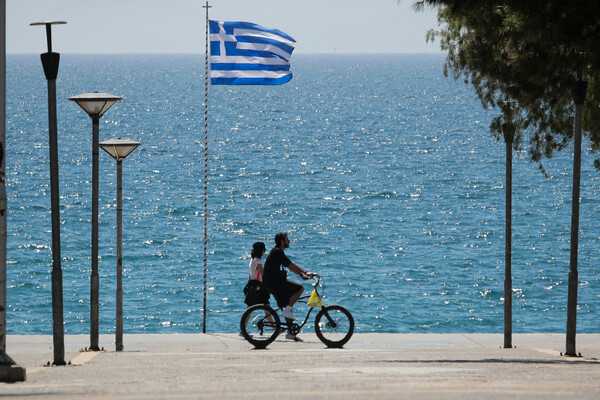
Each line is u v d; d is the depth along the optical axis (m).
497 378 34.56
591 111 64.38
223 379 34.84
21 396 29.75
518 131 66.19
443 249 168.88
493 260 157.12
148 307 120.06
